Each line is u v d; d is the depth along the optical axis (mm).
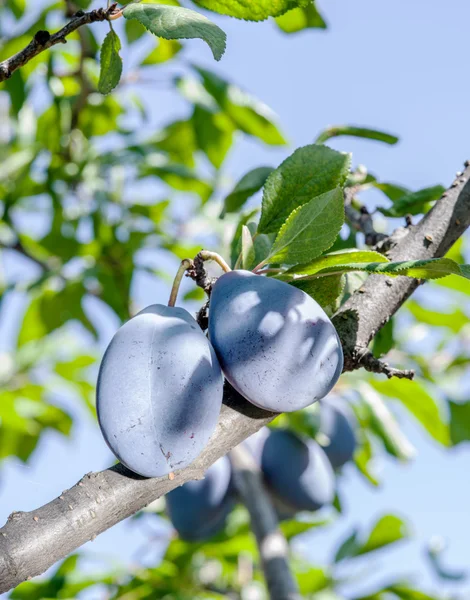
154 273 1013
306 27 742
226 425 459
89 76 1033
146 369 433
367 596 879
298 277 475
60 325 1042
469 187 522
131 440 429
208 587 924
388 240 531
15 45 919
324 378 447
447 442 914
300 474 798
